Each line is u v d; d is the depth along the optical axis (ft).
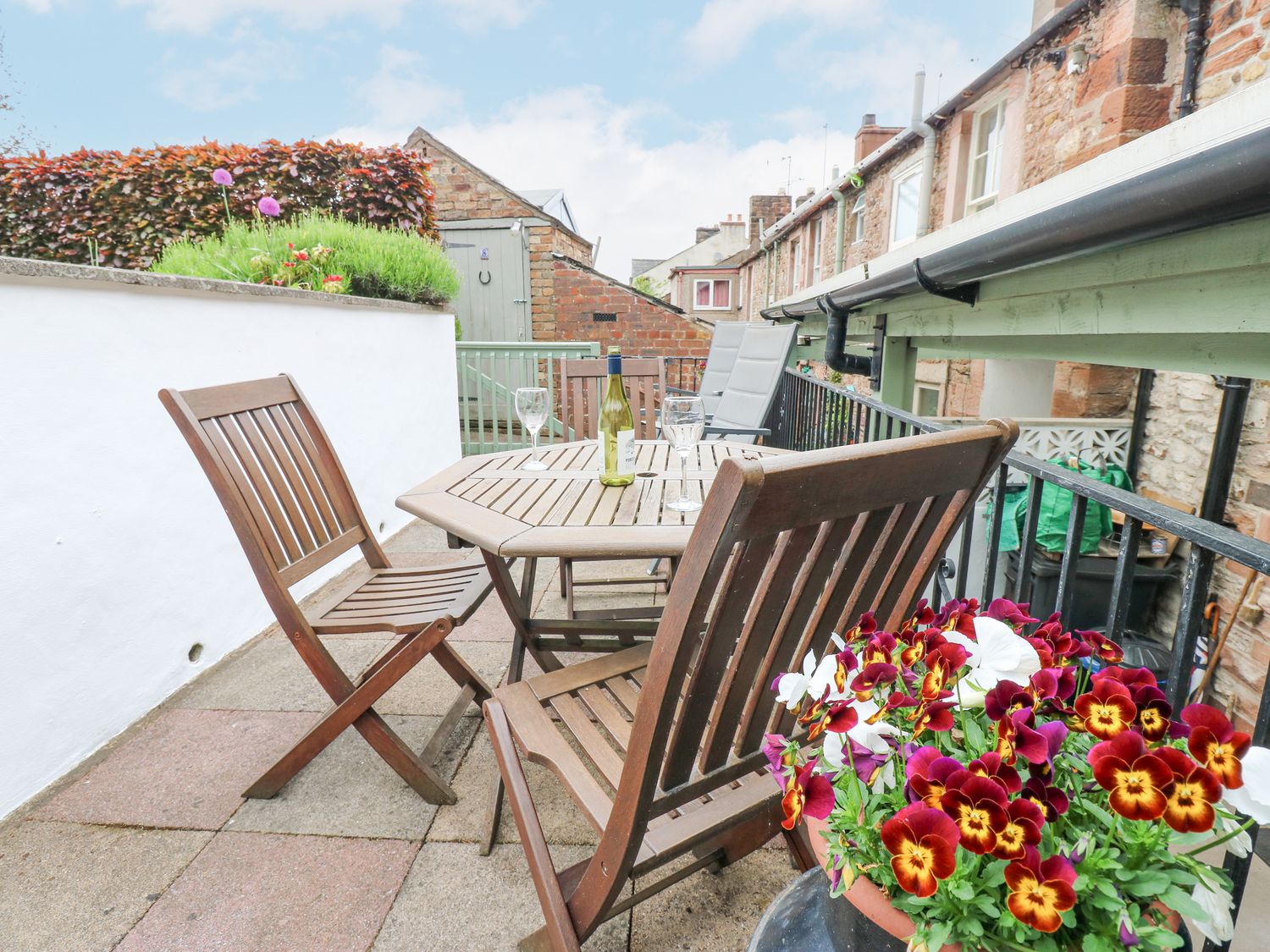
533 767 5.80
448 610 5.33
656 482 6.15
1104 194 5.45
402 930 4.25
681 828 3.39
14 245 16.51
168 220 16.15
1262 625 10.02
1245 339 6.34
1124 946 1.97
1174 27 11.40
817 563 2.87
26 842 4.95
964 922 2.08
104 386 6.12
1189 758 1.98
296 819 5.19
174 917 4.33
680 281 68.44
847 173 28.07
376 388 11.64
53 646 5.59
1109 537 11.98
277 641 8.26
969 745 2.37
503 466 6.89
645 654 4.72
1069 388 13.74
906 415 6.86
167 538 6.84
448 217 25.50
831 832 2.48
